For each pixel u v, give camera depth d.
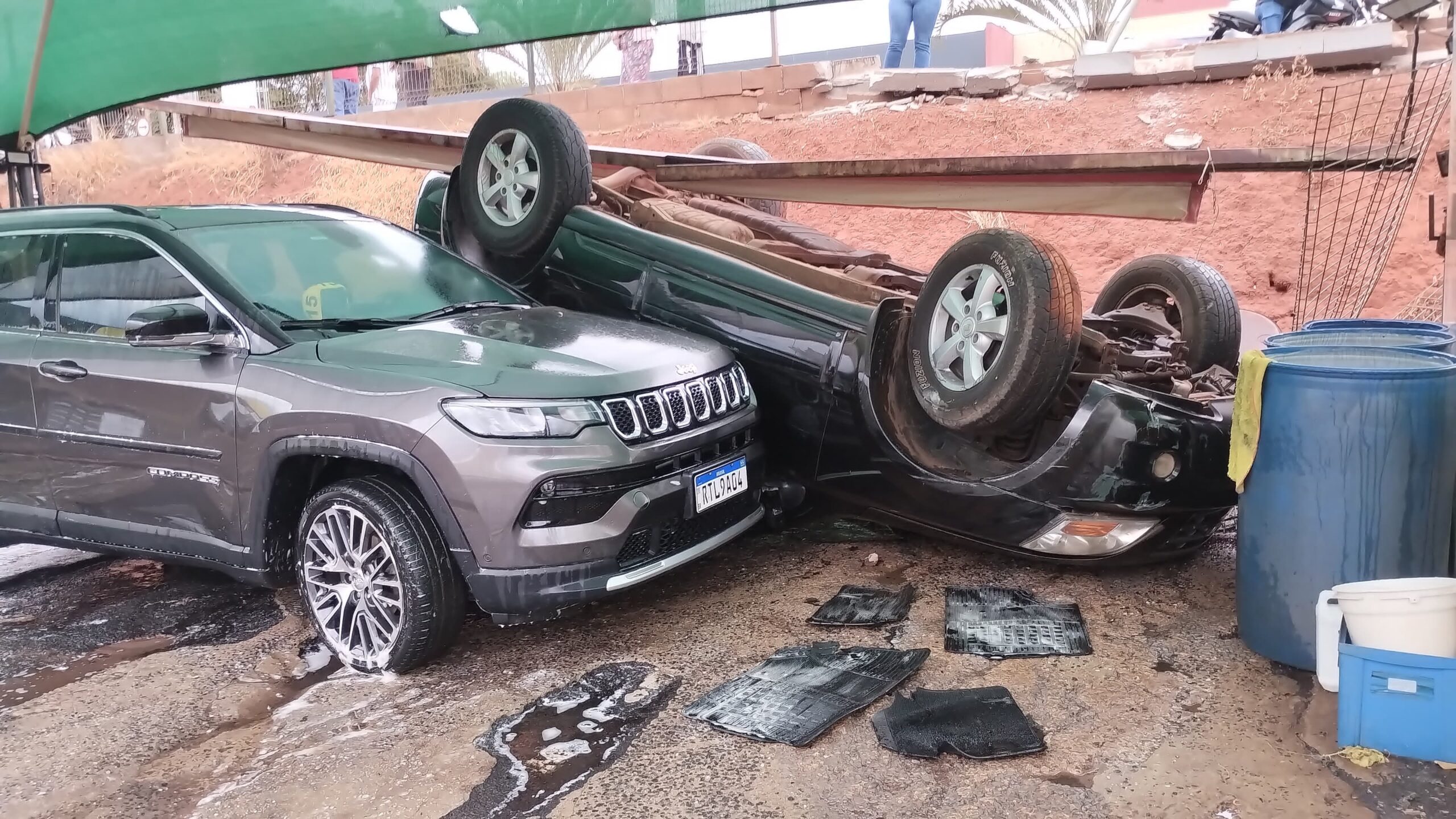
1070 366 3.79
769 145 11.65
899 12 12.12
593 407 3.48
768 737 2.99
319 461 3.77
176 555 4.04
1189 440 3.82
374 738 3.15
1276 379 3.22
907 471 4.28
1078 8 12.74
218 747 3.16
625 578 3.49
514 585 3.36
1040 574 4.31
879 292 4.61
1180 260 5.11
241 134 7.73
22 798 2.91
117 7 6.01
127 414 4.00
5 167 7.27
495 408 3.38
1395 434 3.05
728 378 4.14
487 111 5.53
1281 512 3.24
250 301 3.93
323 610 3.73
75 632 4.16
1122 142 9.77
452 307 4.51
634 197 6.09
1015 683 3.30
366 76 14.30
